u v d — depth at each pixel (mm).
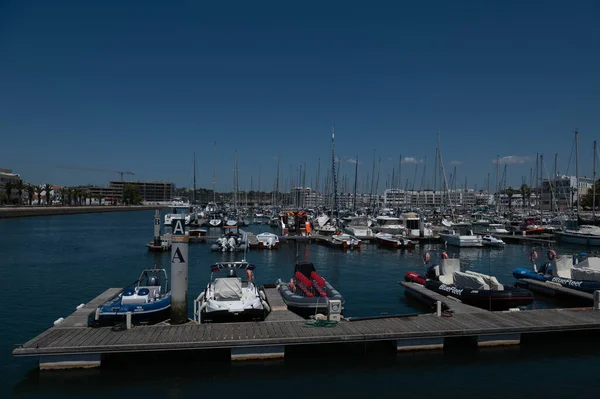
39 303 25344
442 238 62062
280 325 17641
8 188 146875
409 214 66375
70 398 13555
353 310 24016
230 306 18734
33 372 15117
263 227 90812
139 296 19578
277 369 15625
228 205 145750
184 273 18281
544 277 27906
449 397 13914
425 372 15586
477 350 17453
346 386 14531
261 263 42281
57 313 23219
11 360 16203
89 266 39250
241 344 15703
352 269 39000
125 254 47344
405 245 55812
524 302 21969
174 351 16531
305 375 15227
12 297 26750
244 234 58344
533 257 31344
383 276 35250
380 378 15109
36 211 125250
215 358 16281
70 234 71750
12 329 20297
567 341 18719
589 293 24406
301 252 51281
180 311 18156
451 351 17297
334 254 49969
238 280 21359
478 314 19641
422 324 18031
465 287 23734
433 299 23375
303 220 70188
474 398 13875
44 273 35406
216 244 50562
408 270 38531
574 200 127438
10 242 58406
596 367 16203
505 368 16000
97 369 15188
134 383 14508
